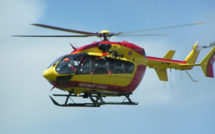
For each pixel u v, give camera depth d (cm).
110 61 6744
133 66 7062
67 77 6391
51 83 6594
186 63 8975
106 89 6838
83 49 6606
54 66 6469
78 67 6438
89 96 6925
